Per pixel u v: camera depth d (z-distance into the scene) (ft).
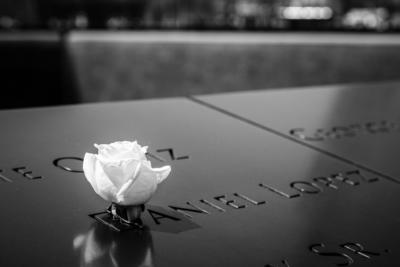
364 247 2.16
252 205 2.40
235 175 2.67
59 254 1.96
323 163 2.92
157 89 7.04
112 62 6.84
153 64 6.98
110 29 6.98
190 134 3.18
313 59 7.29
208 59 7.10
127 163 2.06
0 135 2.98
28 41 6.47
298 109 3.86
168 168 2.14
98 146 2.10
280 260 2.03
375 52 7.38
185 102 3.83
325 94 4.37
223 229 2.19
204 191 2.48
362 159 3.01
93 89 6.82
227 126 3.37
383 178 2.79
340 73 7.37
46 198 2.33
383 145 3.25
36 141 2.92
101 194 2.10
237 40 7.18
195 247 2.06
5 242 2.01
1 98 6.44
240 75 7.18
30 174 2.54
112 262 1.93
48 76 6.59
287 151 3.04
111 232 2.11
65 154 2.77
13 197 2.33
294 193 2.55
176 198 2.40
